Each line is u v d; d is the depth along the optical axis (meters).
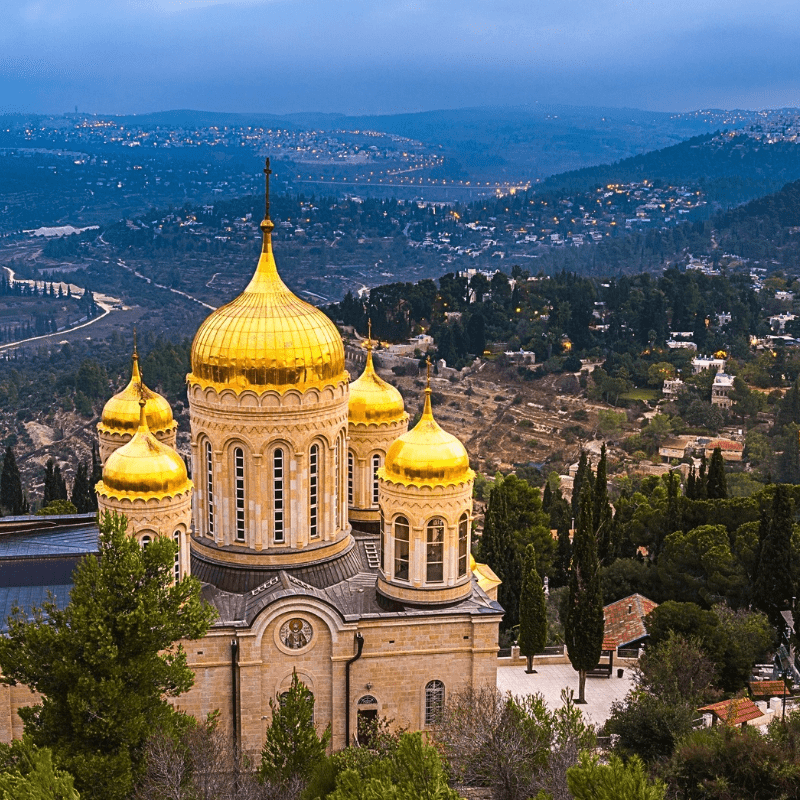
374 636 72.69
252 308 73.69
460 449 73.94
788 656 94.06
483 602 75.56
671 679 81.75
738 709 77.94
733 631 92.12
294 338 73.00
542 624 93.00
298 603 70.69
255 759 71.56
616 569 112.06
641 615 101.25
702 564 104.69
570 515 154.00
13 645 59.81
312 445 75.31
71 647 59.81
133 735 58.47
